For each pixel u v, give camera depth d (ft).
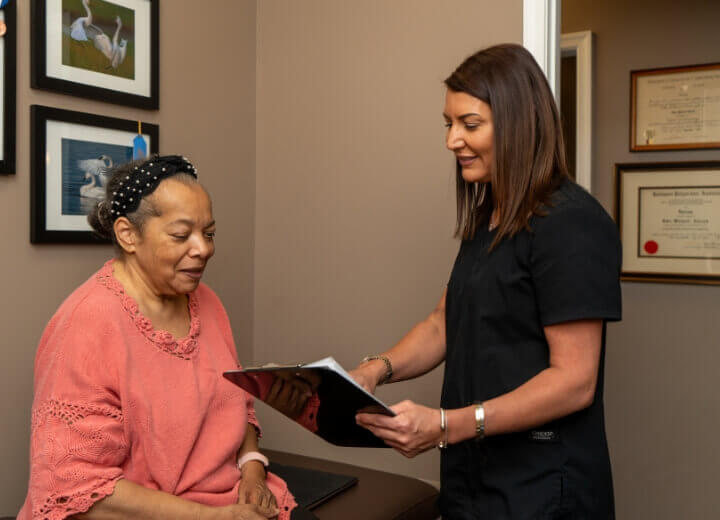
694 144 9.99
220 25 8.96
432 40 8.34
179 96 8.41
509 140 4.42
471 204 5.08
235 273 9.34
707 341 9.95
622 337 10.49
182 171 4.99
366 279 8.87
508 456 4.56
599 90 10.61
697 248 10.00
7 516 6.70
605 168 10.63
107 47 7.44
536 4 7.66
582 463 4.49
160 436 4.66
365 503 6.74
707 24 9.87
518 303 4.50
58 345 4.55
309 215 9.24
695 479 10.03
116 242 4.95
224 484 5.07
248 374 4.22
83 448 4.32
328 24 9.00
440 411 4.27
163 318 4.98
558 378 4.24
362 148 8.84
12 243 6.68
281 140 9.41
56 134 6.96
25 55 6.71
